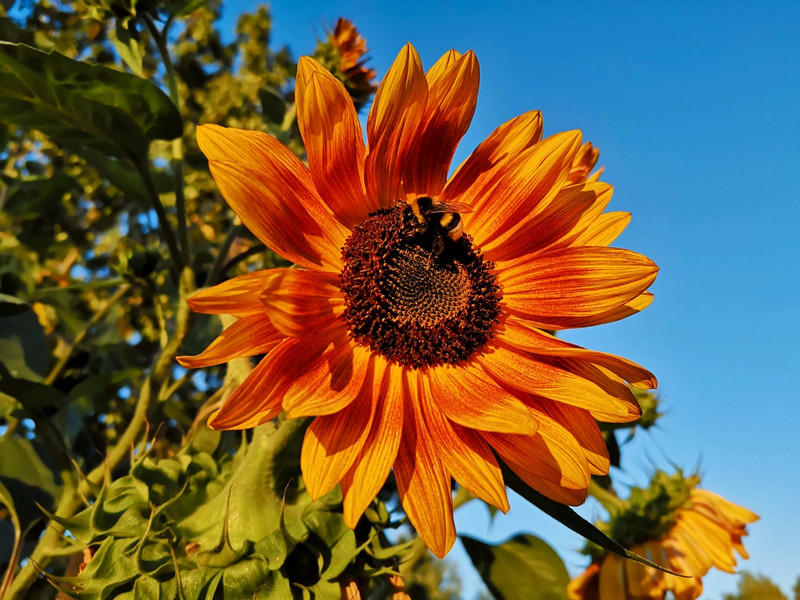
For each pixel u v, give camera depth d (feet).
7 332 0.91
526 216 0.65
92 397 0.95
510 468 0.52
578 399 0.52
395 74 0.57
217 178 0.51
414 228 0.63
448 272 0.63
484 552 0.86
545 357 0.61
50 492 0.79
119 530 0.50
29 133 1.20
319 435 0.50
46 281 1.20
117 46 0.72
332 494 0.52
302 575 0.49
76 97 0.65
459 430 0.55
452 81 0.60
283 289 0.49
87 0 0.72
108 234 1.29
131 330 1.24
